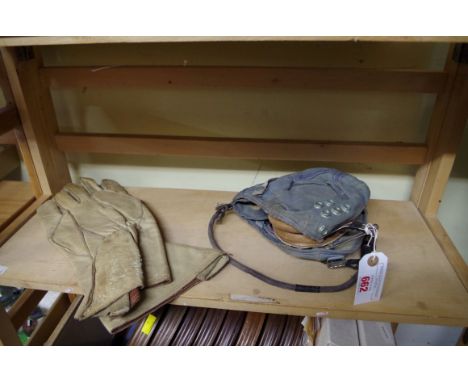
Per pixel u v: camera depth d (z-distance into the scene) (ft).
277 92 3.19
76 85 3.00
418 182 3.11
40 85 2.98
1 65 2.69
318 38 1.55
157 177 3.84
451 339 3.56
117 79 2.94
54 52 3.19
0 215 2.96
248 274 2.39
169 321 3.28
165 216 3.01
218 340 3.22
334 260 2.39
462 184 3.50
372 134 3.29
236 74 2.79
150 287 2.24
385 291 2.28
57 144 3.24
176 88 2.97
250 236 2.76
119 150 3.22
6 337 2.54
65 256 2.54
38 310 4.11
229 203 3.00
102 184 3.22
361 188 2.57
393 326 3.62
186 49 3.09
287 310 2.20
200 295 2.23
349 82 2.71
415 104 3.10
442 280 2.37
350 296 2.22
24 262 2.50
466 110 2.57
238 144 3.04
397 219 2.98
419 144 2.92
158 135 3.18
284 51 3.01
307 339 3.04
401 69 2.75
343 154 2.97
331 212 2.38
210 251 2.50
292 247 2.51
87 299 2.13
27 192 3.32
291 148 2.99
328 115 3.24
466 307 2.17
